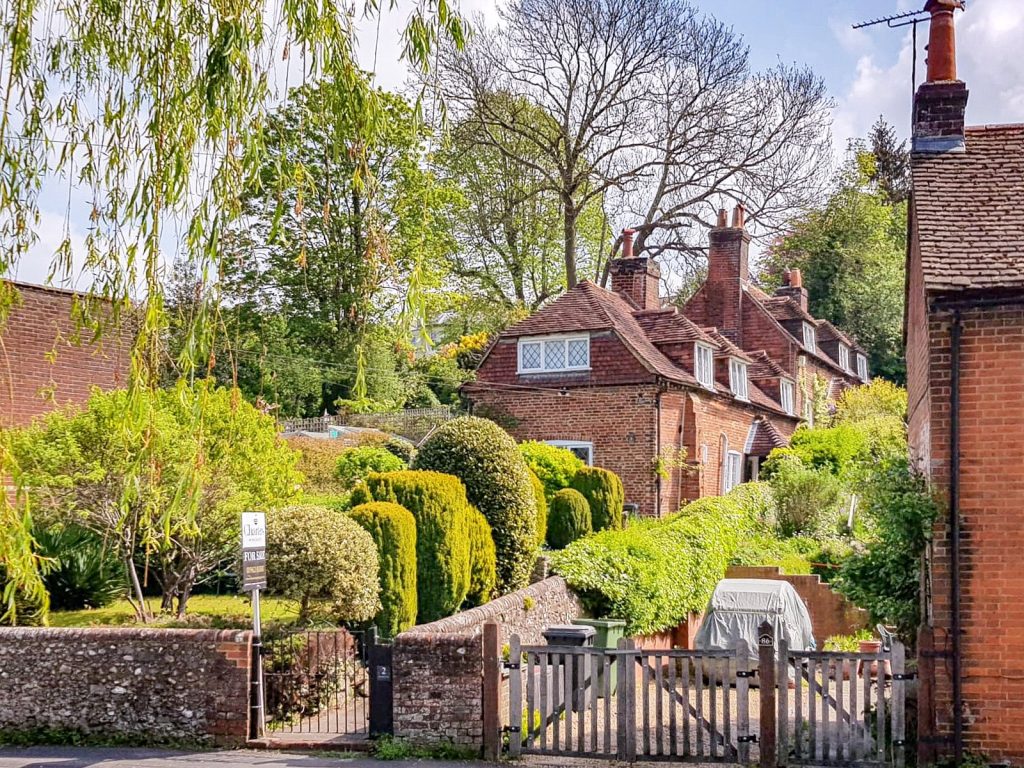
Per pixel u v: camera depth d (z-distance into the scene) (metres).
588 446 27.19
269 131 8.02
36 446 12.59
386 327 33.44
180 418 12.48
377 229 8.11
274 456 14.16
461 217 40.78
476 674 9.95
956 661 9.17
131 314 7.62
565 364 27.94
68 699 10.56
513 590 15.76
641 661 9.90
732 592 16.19
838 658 9.60
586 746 10.52
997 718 9.11
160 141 6.86
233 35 6.77
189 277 8.05
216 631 10.50
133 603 13.77
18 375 16.81
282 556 11.67
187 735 10.34
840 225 55.03
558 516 20.77
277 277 31.02
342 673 11.78
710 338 31.22
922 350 11.64
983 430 9.34
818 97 39.34
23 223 7.20
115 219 7.35
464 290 42.84
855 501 25.89
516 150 40.84
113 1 7.18
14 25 6.72
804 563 22.45
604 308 28.41
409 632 10.16
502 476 15.84
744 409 33.38
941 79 11.84
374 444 29.80
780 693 9.61
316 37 7.25
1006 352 9.33
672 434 27.48
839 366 47.19
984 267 9.44
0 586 12.41
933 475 9.44
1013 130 11.70
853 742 9.48
